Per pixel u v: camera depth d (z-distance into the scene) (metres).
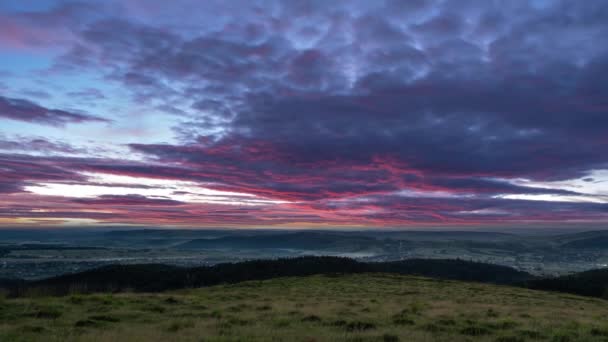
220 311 22.58
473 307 27.42
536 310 26.78
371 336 16.27
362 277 60.53
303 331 17.08
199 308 23.81
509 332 18.00
